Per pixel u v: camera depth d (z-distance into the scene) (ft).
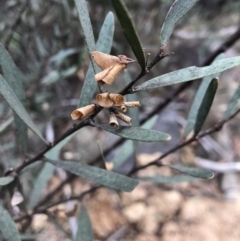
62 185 1.54
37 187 1.12
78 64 1.54
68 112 2.24
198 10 2.36
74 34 1.76
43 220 1.75
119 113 0.60
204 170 0.79
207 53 2.68
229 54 2.67
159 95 2.55
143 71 0.57
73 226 1.60
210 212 2.38
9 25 1.53
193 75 0.58
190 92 2.58
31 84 1.69
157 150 2.56
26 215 1.04
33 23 1.63
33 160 0.83
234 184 2.56
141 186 2.39
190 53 2.60
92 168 0.78
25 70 1.75
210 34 2.50
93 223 2.17
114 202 2.26
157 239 2.22
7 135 1.65
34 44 1.74
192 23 2.47
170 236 2.23
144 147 2.54
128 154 1.15
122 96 0.55
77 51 1.65
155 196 2.37
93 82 0.74
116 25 1.91
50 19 1.70
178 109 2.79
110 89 2.21
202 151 2.70
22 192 0.90
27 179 1.67
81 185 2.16
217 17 2.50
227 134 2.84
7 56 0.75
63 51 1.50
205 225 2.31
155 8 2.14
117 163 1.14
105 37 0.75
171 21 0.58
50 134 1.87
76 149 2.23
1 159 1.55
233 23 2.65
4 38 1.56
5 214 0.71
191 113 0.97
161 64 2.35
